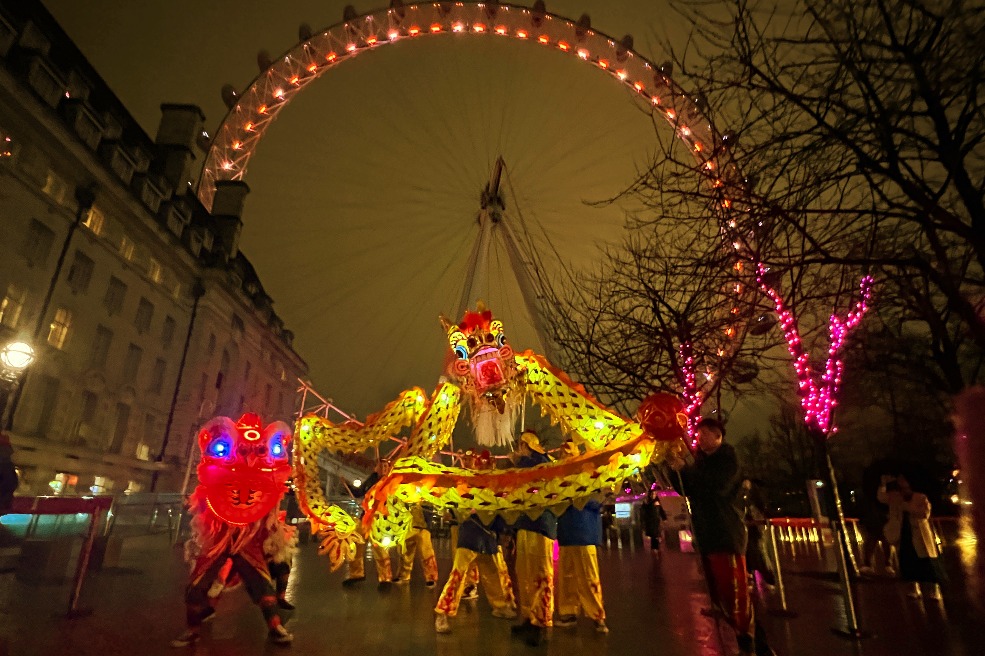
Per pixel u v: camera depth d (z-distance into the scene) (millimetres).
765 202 4617
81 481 24094
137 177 28266
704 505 4164
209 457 4773
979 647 4570
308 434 6859
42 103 21250
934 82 3684
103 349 25812
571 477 4801
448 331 6137
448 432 6102
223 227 37406
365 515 5285
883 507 8297
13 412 20672
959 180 3975
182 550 12344
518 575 5008
